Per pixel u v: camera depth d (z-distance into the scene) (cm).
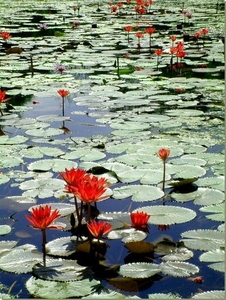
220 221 268
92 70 777
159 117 491
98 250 227
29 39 1186
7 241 248
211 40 1145
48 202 295
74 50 1016
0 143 409
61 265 223
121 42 1130
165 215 274
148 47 1052
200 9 2008
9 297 199
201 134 433
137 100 564
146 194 302
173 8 2059
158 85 662
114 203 294
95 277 213
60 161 358
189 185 317
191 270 217
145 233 256
